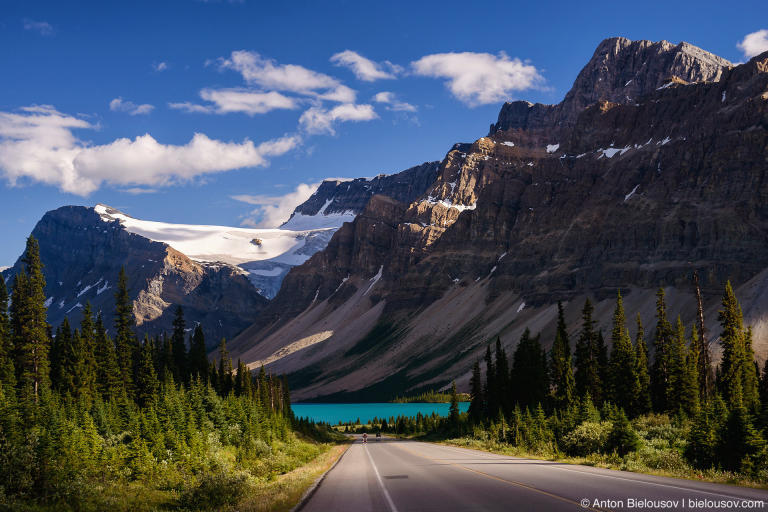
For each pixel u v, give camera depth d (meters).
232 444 64.75
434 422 159.12
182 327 122.81
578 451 48.00
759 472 29.45
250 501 26.78
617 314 88.38
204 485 32.84
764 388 80.88
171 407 54.94
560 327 100.62
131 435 46.66
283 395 146.38
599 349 93.88
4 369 68.94
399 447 84.62
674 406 74.88
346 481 32.31
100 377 84.00
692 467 34.38
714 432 35.06
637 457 37.25
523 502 19.77
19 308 77.44
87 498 29.89
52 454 33.28
